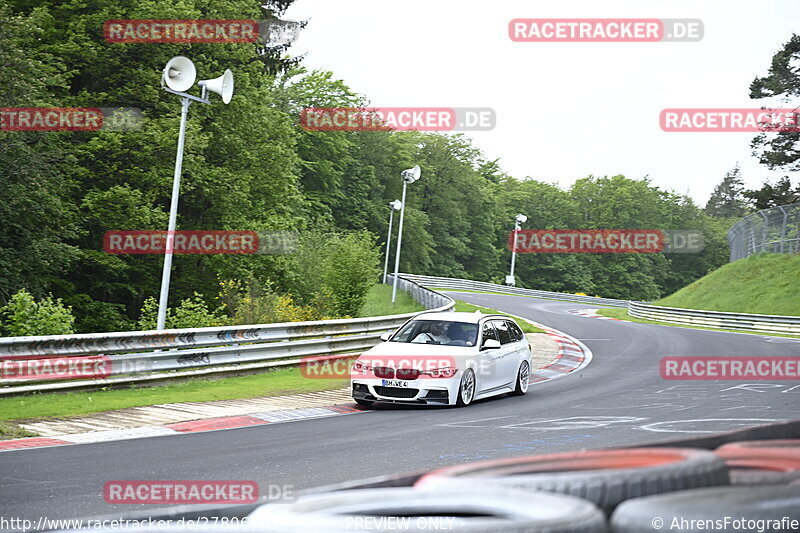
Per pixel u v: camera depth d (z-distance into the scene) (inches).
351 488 80.8
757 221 2011.6
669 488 69.9
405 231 3671.3
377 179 3619.6
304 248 1577.3
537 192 5093.5
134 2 1269.7
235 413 461.1
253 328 636.1
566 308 2203.5
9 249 1040.8
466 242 4362.7
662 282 5359.3
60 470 294.2
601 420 448.1
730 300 1776.6
